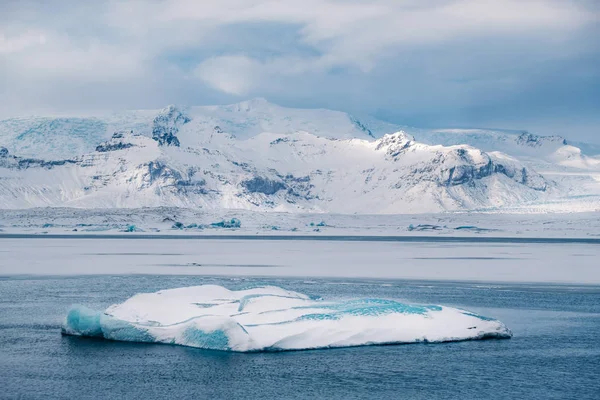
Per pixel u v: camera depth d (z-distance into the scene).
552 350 45.84
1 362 43.00
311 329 46.97
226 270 97.56
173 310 51.50
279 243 186.62
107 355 44.50
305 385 38.47
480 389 37.88
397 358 43.78
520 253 137.88
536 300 66.94
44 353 45.03
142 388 38.09
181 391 37.53
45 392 37.41
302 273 93.56
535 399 36.28
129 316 51.16
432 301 65.88
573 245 176.25
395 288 76.44
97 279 84.88
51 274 91.06
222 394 37.03
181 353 44.97
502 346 46.97
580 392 37.41
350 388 37.97
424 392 37.38
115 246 163.00
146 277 87.62
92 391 37.50
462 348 46.38
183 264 107.81
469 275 91.19
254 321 48.34
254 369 41.41
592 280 85.00
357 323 48.25
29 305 63.03
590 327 53.22
